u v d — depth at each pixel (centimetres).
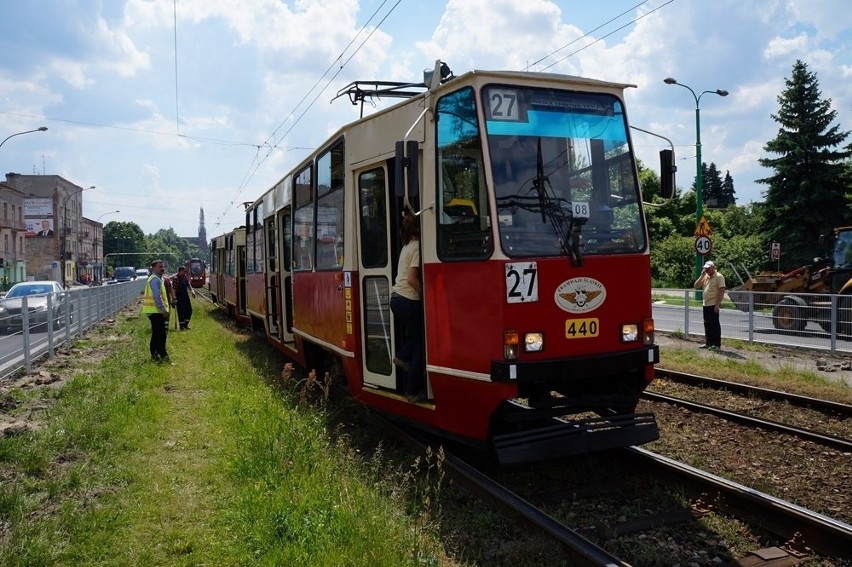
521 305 562
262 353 1427
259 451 624
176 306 1933
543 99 614
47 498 552
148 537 484
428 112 643
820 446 720
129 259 12419
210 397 924
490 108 588
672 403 930
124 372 1084
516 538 493
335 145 836
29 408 852
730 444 739
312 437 666
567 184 606
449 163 618
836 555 454
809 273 1955
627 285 610
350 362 784
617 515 536
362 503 497
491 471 644
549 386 610
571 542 453
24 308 1114
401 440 723
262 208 1490
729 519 521
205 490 575
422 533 475
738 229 6550
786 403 940
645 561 458
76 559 450
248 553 451
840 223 4141
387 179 709
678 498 558
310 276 973
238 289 2072
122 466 629
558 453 564
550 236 584
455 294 601
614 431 593
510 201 575
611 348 597
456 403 612
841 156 4119
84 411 786
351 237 779
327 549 435
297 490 541
